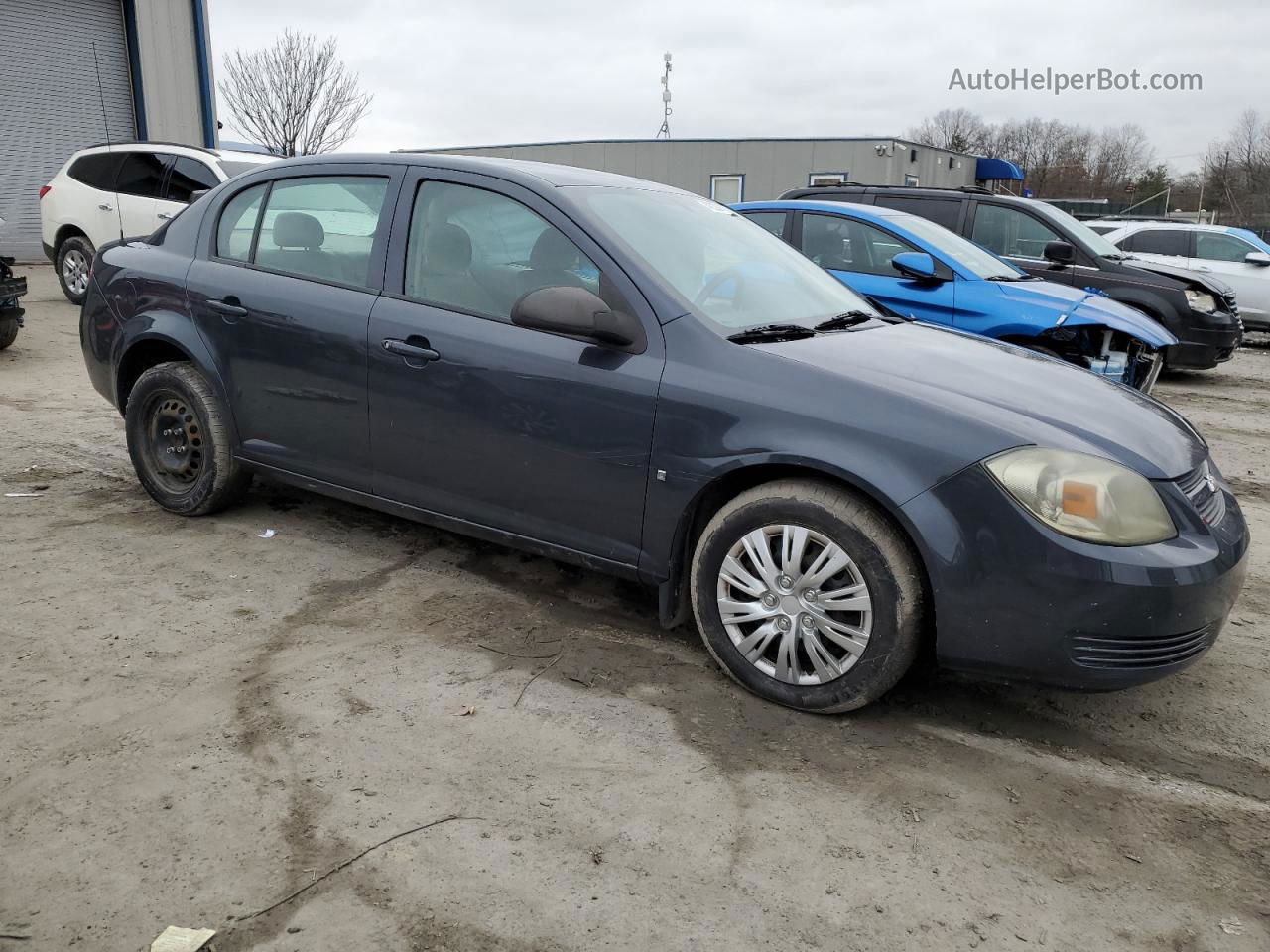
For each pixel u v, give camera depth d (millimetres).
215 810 2436
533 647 3424
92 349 4664
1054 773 2795
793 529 2943
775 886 2266
